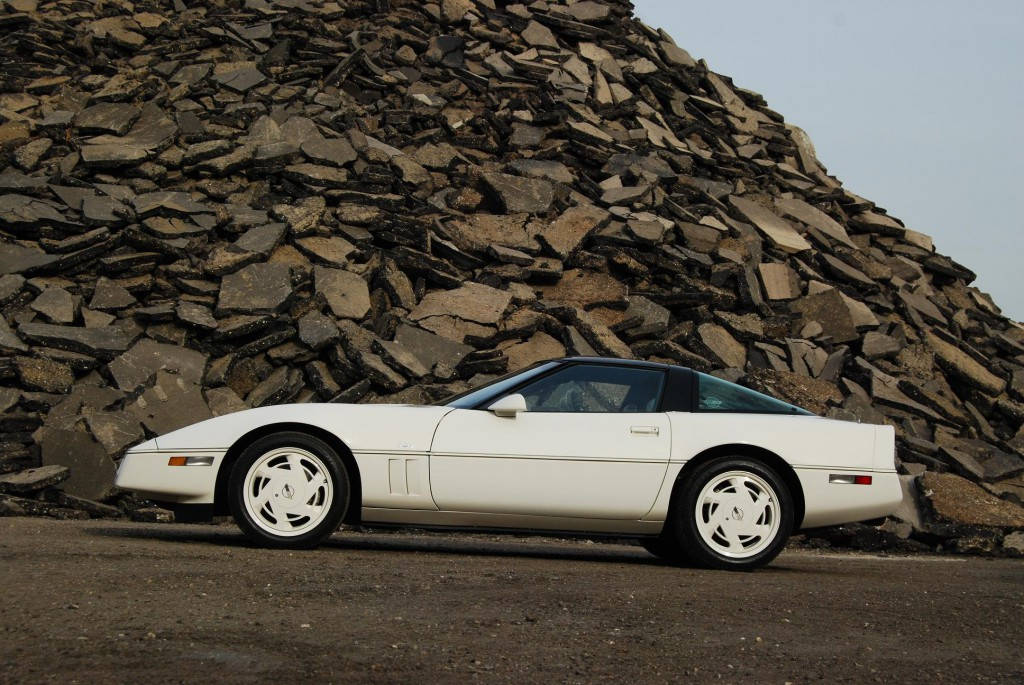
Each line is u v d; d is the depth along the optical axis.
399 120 20.23
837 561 9.02
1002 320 21.73
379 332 14.94
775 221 20.31
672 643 4.33
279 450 6.91
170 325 14.09
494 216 17.89
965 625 5.12
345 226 16.66
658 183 20.16
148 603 4.64
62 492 10.86
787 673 3.91
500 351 15.05
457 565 6.43
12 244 15.05
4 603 4.53
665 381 7.35
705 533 7.05
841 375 16.89
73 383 12.88
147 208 15.61
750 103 26.03
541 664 3.89
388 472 6.95
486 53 23.14
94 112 18.47
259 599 4.86
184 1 24.06
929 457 14.80
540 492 6.98
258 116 19.14
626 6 26.50
